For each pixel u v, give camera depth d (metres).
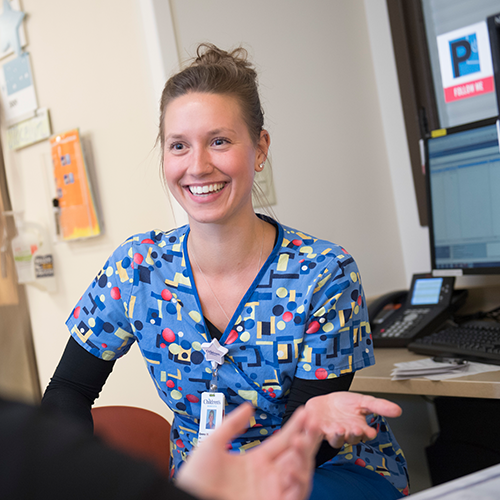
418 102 2.14
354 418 0.77
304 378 1.11
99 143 2.07
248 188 1.16
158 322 1.19
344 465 1.12
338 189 2.08
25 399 0.39
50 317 2.43
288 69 1.97
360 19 2.22
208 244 1.16
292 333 1.12
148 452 1.36
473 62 2.02
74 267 2.28
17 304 0.52
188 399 1.18
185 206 1.17
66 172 2.17
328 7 2.11
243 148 1.14
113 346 1.25
